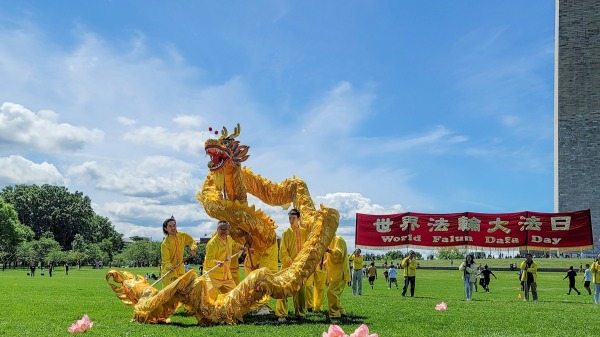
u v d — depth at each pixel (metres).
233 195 16.31
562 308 19.28
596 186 72.38
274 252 16.23
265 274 13.15
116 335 10.76
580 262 72.00
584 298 28.55
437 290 33.81
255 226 15.62
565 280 51.22
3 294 22.70
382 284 43.41
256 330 11.70
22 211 111.81
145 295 13.49
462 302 21.69
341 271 14.16
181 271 15.62
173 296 12.61
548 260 77.31
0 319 13.23
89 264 121.06
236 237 15.73
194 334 10.98
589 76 74.50
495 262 85.50
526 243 27.72
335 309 14.06
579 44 75.38
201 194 16.33
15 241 87.12
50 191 117.00
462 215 28.77
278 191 17.66
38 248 98.38
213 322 12.55
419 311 16.84
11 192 113.62
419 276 60.66
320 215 14.23
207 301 12.65
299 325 12.65
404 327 12.65
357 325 12.83
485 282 34.31
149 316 12.83
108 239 124.75
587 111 74.00
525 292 24.55
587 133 73.56
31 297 21.11
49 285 32.91
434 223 29.03
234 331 11.48
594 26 75.06
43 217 112.62
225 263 14.64
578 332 12.43
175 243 15.52
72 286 31.97
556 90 76.44
